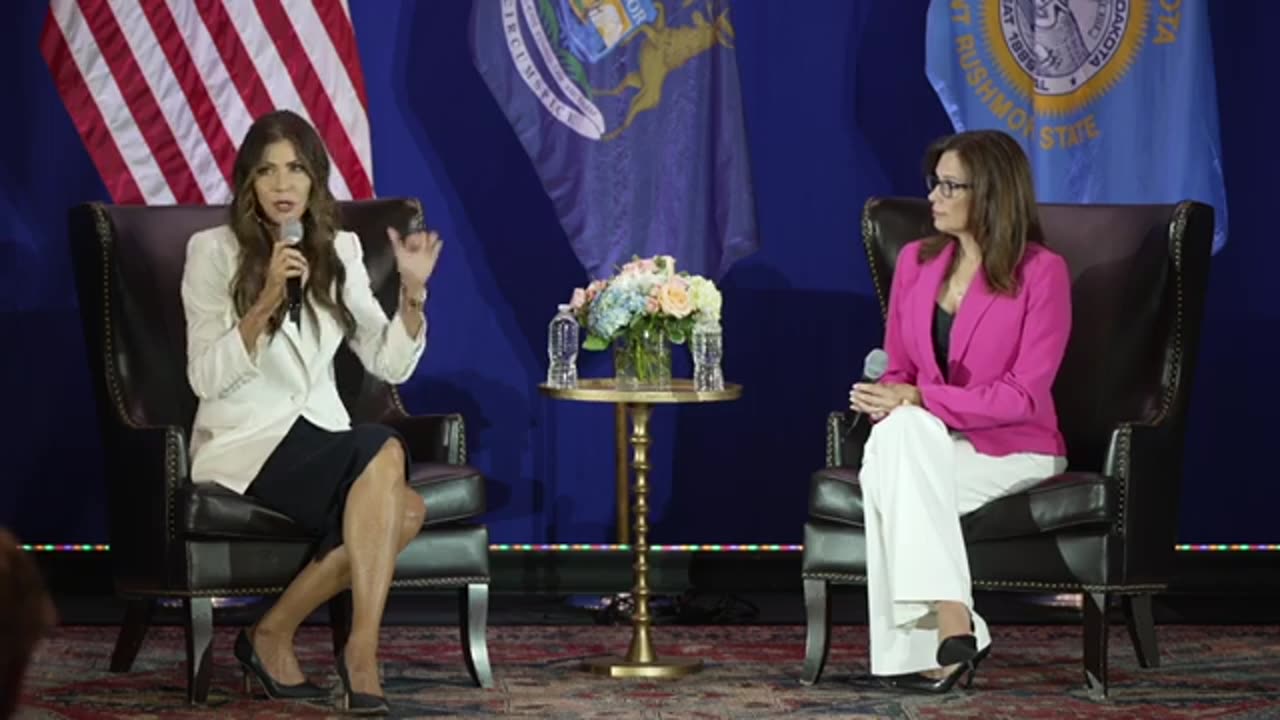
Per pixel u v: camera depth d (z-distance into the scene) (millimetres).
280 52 19391
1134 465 15094
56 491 20469
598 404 20844
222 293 15078
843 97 20703
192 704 14594
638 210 19391
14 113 20141
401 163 20500
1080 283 16875
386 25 20359
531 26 19359
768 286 20844
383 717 14070
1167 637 18188
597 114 19344
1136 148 19391
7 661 3340
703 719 14078
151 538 14680
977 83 19469
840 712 14359
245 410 14930
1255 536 20906
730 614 19500
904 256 16688
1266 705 14648
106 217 16031
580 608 19938
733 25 20578
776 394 20938
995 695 15078
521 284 20688
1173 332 16016
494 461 20844
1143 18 19359
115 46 19188
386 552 14125
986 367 15797
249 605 19594
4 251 20188
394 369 15508
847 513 15375
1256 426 20828
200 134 19312
